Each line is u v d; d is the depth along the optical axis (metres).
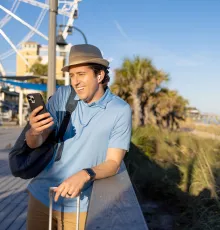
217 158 7.05
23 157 1.92
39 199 2.01
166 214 5.04
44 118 1.68
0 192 6.35
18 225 4.58
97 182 1.72
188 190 5.70
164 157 7.99
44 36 11.36
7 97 49.88
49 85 7.37
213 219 4.12
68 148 1.94
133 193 1.54
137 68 21.41
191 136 9.80
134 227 1.16
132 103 21.98
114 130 1.89
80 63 1.85
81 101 1.98
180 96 27.34
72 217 1.96
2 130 25.73
